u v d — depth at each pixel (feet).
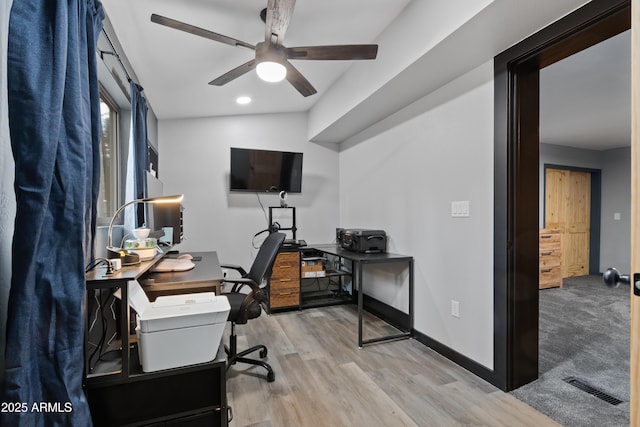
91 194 4.50
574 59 7.98
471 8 5.28
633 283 2.94
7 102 3.26
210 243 12.78
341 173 14.34
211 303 4.38
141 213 8.30
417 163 9.11
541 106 11.21
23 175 3.20
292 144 13.80
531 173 6.45
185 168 12.56
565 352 7.94
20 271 3.12
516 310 6.32
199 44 7.42
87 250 4.38
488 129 6.78
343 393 6.27
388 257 9.07
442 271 8.09
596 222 18.42
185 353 4.04
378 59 8.22
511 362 6.31
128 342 3.89
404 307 9.64
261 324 10.17
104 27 6.15
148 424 4.00
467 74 7.32
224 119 12.96
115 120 8.08
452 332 7.73
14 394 3.06
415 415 5.58
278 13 5.13
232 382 6.68
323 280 14.19
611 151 18.01
